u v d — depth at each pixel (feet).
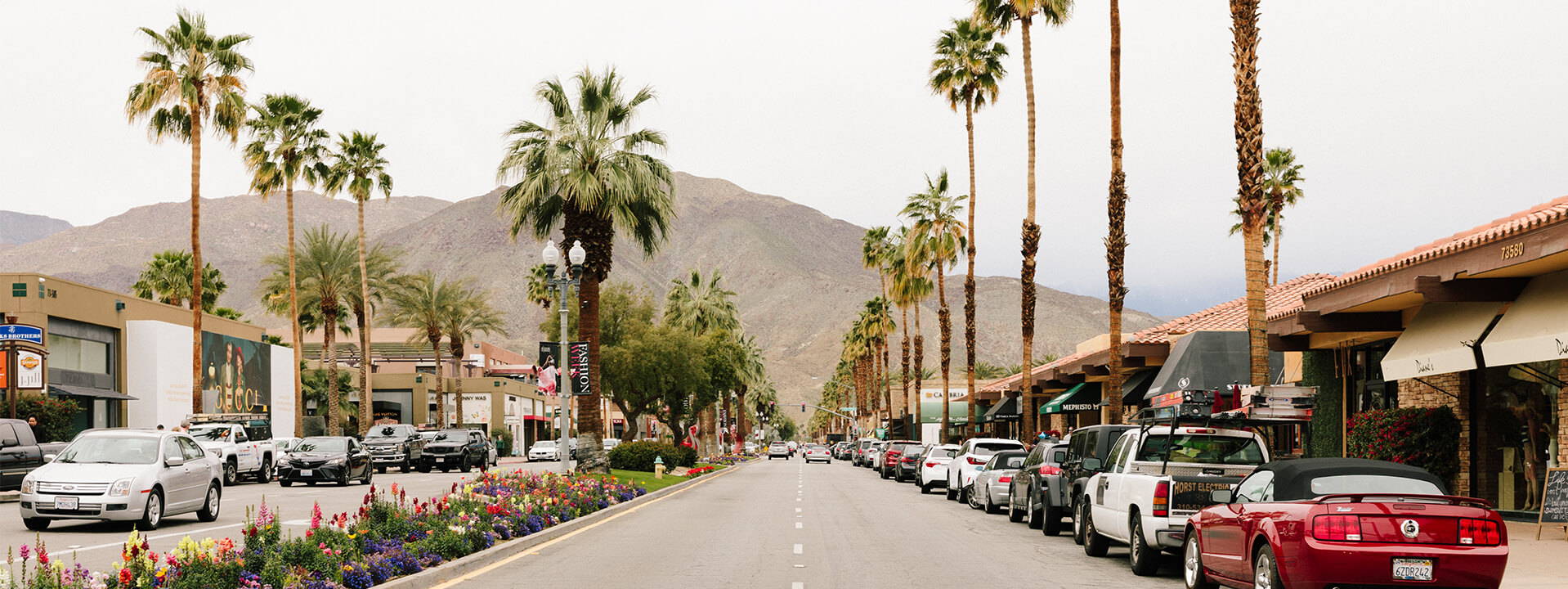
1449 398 76.69
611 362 216.13
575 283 103.30
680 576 48.83
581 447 117.39
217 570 35.24
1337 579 34.06
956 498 117.29
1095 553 58.03
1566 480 60.23
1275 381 110.42
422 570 46.62
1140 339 126.72
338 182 205.46
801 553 58.90
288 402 227.61
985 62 156.87
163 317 176.65
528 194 117.29
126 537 63.26
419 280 250.98
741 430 377.50
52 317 149.18
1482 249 61.00
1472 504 35.19
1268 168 184.34
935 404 329.31
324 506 90.58
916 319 237.86
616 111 121.60
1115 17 98.27
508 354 435.53
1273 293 130.21
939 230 196.95
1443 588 33.88
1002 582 47.50
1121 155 99.35
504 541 60.64
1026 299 133.59
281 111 191.93
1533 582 44.45
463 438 175.22
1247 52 74.79
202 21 146.00
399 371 343.46
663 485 132.05
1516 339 59.77
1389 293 69.92
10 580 33.50
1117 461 56.03
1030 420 133.69
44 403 133.69
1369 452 78.18
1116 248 99.71
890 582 47.24
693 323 274.57
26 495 65.67
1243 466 51.24
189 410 179.73
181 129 150.10
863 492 131.95
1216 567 41.81
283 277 209.05
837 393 593.83
